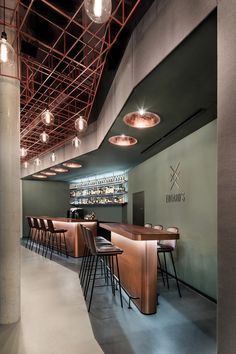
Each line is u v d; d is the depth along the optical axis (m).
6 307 2.88
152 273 3.11
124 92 3.08
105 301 3.49
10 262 2.96
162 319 2.93
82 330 2.68
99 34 2.96
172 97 2.89
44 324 2.83
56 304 3.40
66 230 6.43
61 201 11.54
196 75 2.37
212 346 2.36
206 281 3.72
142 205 6.98
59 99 4.65
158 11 2.18
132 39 2.74
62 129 6.09
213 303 3.43
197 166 4.16
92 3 1.63
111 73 3.83
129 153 5.94
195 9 1.71
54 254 6.91
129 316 3.01
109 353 2.25
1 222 2.98
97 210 10.05
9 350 2.32
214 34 1.77
